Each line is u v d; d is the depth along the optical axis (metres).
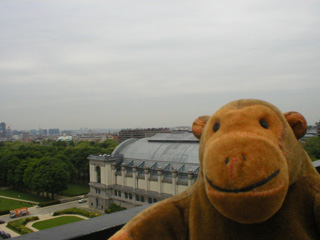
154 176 74.31
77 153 130.88
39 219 78.75
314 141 109.69
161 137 85.38
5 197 107.12
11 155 129.25
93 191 87.88
